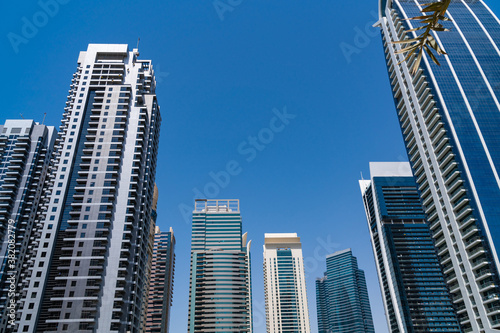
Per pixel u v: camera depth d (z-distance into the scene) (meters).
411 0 168.25
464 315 117.88
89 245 122.06
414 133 147.00
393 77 165.75
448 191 128.12
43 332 108.75
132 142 146.00
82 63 169.50
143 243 135.38
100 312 111.81
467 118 136.12
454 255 121.88
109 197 131.50
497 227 115.19
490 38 156.38
